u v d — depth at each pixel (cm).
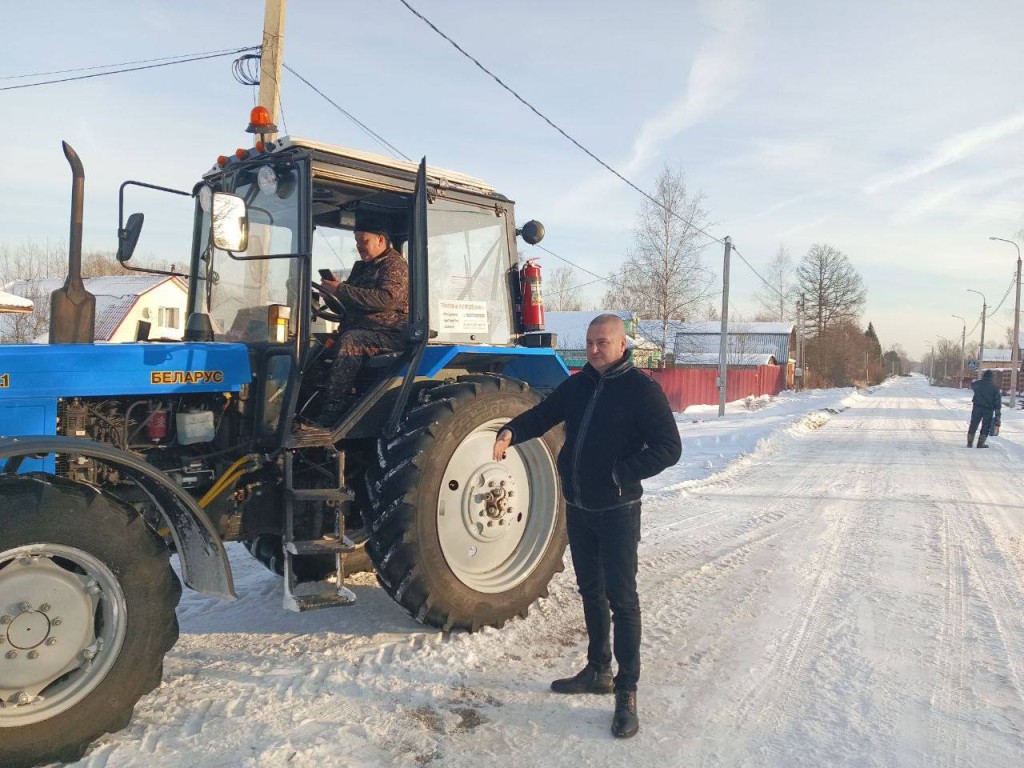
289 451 383
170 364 363
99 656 296
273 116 873
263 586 505
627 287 2888
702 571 562
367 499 418
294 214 396
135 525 304
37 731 279
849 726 328
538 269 512
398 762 292
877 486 988
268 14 868
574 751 304
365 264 460
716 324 5969
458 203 471
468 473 436
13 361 324
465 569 438
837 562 594
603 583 357
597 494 336
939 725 330
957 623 457
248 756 290
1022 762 300
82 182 361
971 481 1054
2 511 274
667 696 355
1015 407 3406
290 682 357
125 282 2423
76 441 294
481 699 347
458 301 471
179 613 452
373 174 421
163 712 325
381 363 429
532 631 434
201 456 381
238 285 429
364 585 513
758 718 334
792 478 1044
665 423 330
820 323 6500
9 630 278
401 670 373
